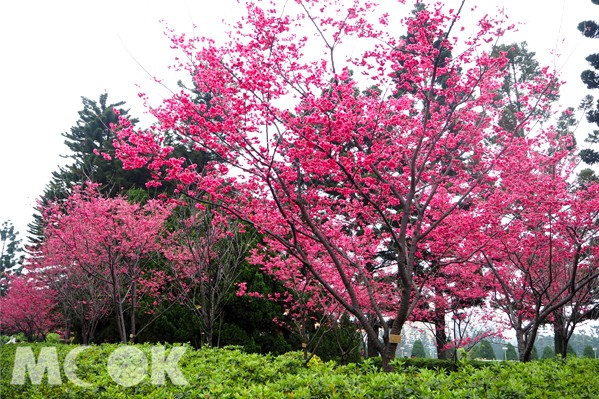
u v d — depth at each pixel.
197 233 13.23
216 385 5.65
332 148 7.20
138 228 14.29
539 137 10.05
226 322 15.22
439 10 7.79
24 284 25.47
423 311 15.16
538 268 11.85
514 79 18.06
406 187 9.69
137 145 7.20
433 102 9.02
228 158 7.61
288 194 7.78
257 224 7.75
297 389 5.16
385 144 8.73
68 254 15.70
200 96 12.40
